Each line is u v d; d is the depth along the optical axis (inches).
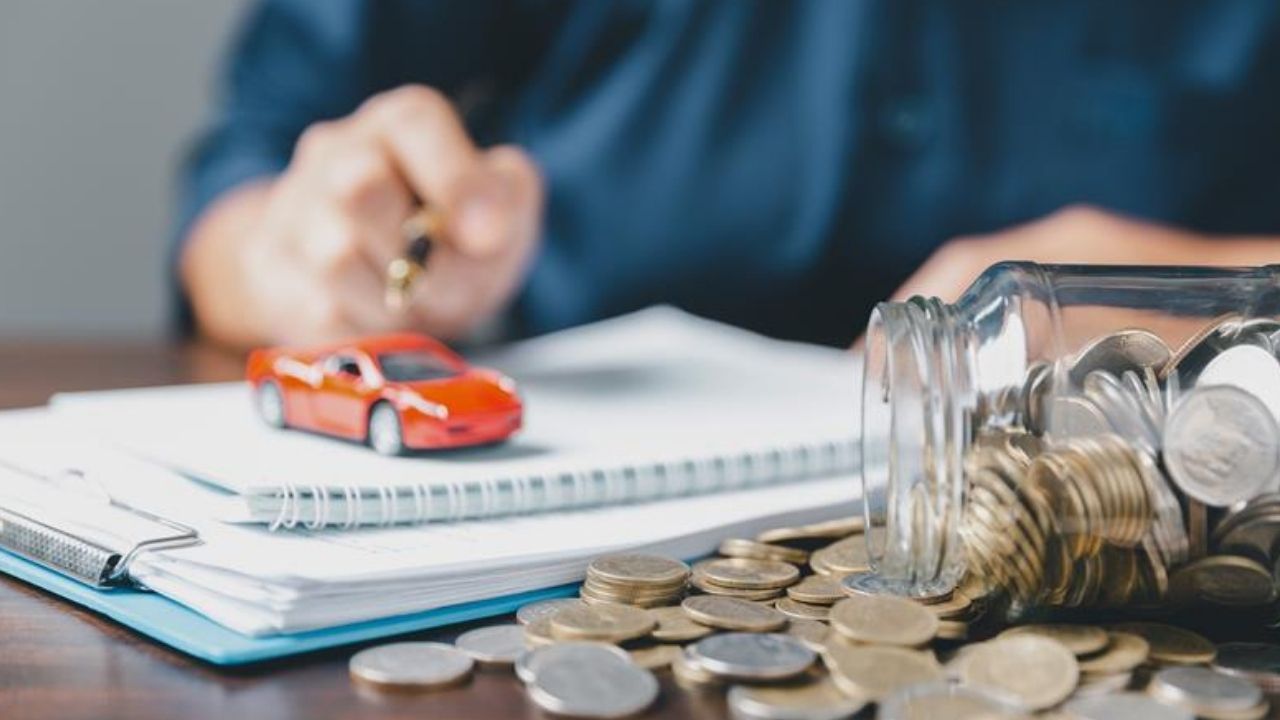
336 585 16.9
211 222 50.8
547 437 26.0
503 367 37.2
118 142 71.2
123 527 19.2
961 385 17.8
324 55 56.9
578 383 33.9
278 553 17.9
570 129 61.0
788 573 19.4
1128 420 16.8
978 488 17.4
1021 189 57.1
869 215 58.1
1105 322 18.1
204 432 25.4
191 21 71.0
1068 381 17.6
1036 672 15.4
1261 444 16.5
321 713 15.1
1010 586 17.5
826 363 38.1
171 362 44.3
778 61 58.9
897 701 14.6
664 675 16.3
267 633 16.8
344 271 38.1
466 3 60.7
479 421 23.5
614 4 60.4
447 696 15.6
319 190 40.0
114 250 71.8
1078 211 51.8
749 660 15.8
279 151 53.9
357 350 24.9
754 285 60.1
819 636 17.1
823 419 28.8
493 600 18.7
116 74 70.7
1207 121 57.1
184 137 71.6
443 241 38.3
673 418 28.6
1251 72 57.1
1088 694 15.5
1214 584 17.2
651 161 59.9
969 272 47.7
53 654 17.0
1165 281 18.8
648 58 59.7
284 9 56.9
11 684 15.9
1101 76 56.7
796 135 58.8
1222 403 16.6
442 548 18.8
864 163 57.6
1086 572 17.2
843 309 59.5
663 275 60.3
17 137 70.2
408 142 37.9
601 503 22.4
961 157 56.8
